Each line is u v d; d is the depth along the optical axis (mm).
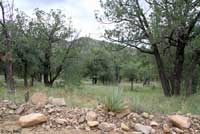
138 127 5789
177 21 14477
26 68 31000
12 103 7008
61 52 32062
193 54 19297
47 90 13375
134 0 16984
